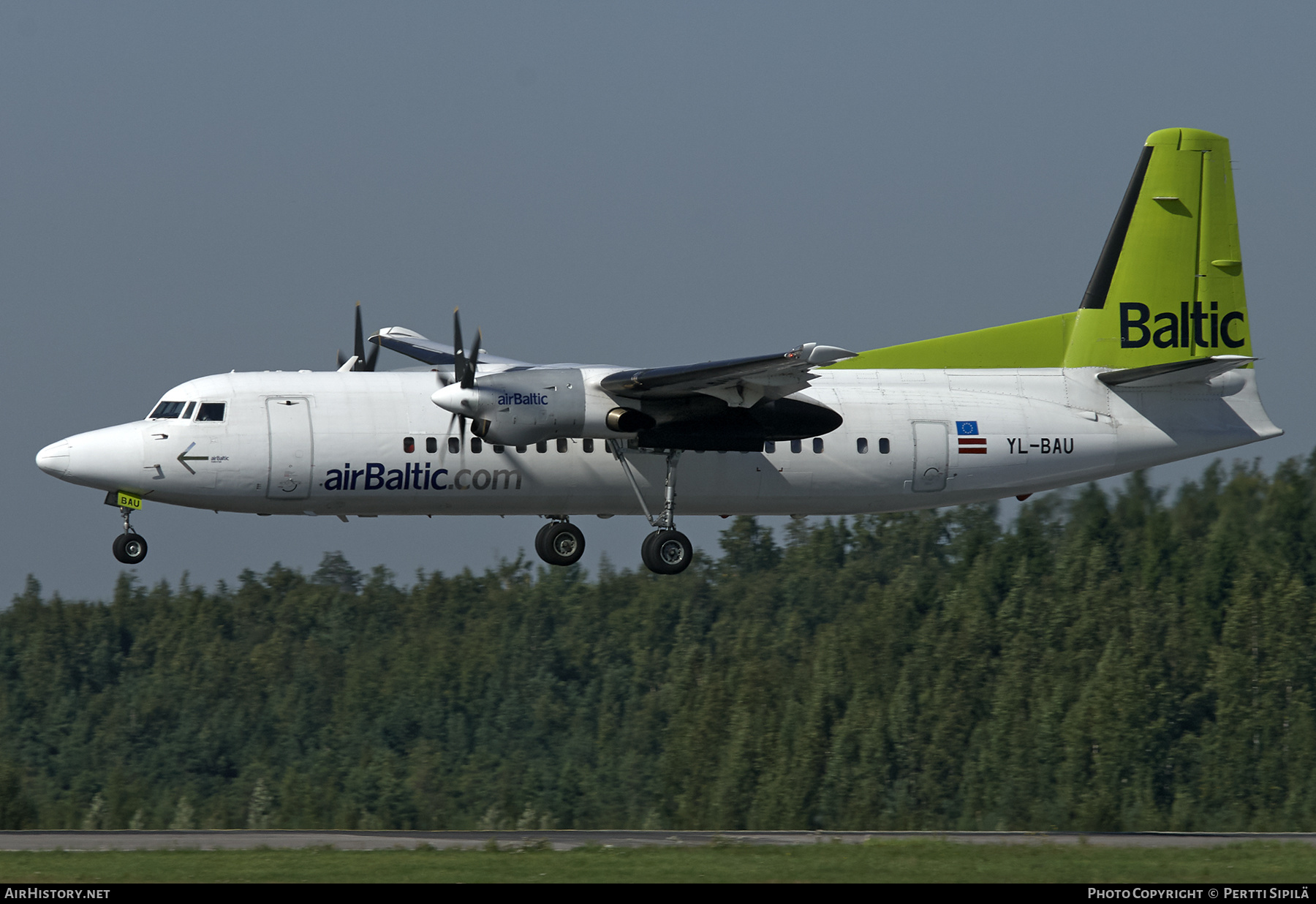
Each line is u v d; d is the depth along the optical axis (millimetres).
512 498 74750
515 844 54688
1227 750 148500
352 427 71938
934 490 80500
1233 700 153125
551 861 48625
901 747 156375
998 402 81438
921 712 159375
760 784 154500
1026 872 47344
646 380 68688
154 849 52375
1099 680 153875
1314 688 153250
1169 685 155875
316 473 71562
